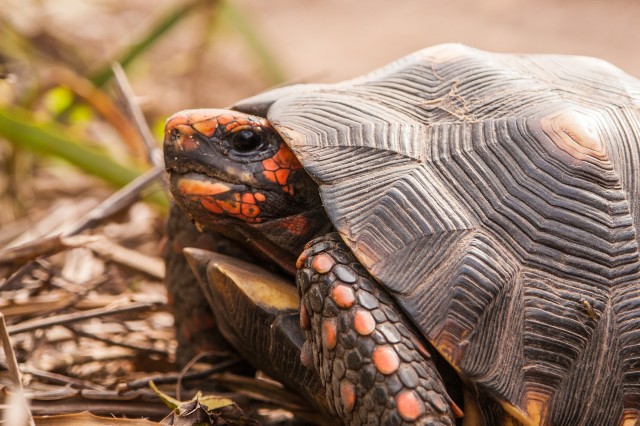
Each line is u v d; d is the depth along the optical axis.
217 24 13.38
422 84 6.07
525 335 5.13
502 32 21.64
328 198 5.33
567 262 5.29
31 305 7.04
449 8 24.16
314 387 5.60
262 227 5.95
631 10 23.05
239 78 17.33
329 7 24.70
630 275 5.38
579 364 5.18
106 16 19.59
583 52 19.86
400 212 5.25
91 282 8.36
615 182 5.55
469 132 5.63
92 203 10.64
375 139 5.57
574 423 5.16
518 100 5.84
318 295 5.18
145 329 7.97
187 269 6.70
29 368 6.64
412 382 4.91
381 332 5.01
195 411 5.65
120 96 10.16
